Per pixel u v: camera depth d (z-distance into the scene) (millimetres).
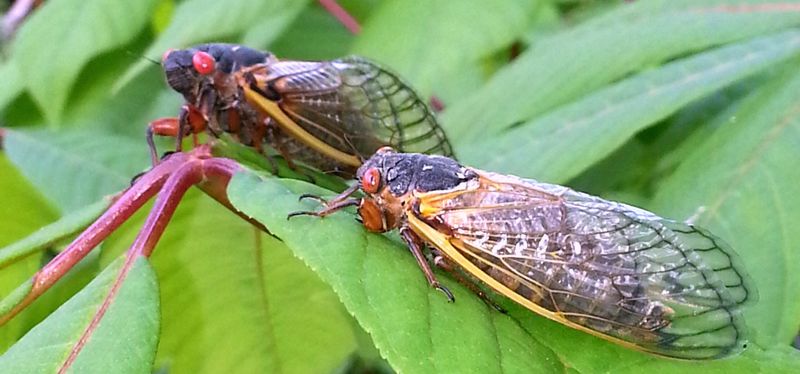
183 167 98
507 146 128
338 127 131
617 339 90
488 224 99
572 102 127
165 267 128
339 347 141
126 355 80
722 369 87
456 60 132
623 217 100
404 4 138
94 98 186
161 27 217
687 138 140
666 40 125
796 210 105
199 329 134
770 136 112
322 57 195
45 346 81
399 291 82
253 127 131
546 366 84
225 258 129
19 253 99
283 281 133
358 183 99
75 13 159
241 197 90
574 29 140
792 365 87
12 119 214
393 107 132
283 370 139
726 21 124
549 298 93
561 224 99
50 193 163
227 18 160
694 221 109
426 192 99
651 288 93
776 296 102
